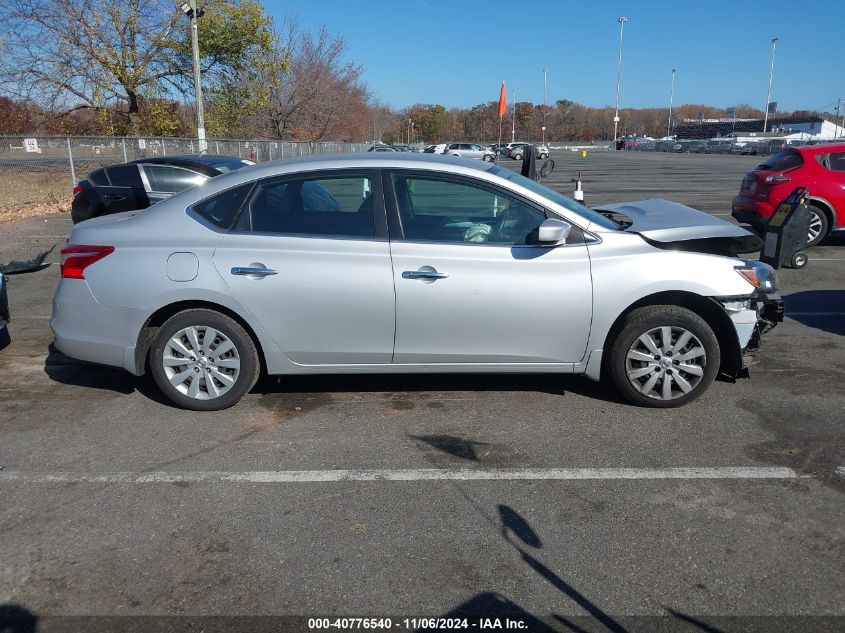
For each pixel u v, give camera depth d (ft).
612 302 14.20
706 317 15.28
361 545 10.39
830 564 9.75
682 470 12.50
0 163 67.56
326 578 9.63
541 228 13.52
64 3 86.58
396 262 14.14
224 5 98.94
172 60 97.30
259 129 139.64
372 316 14.29
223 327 14.65
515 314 14.25
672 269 14.17
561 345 14.53
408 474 12.51
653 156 192.34
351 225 14.43
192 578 9.68
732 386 16.42
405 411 15.25
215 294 14.34
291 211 14.64
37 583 9.62
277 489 12.04
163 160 35.96
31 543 10.55
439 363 14.70
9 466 12.96
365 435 14.10
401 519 11.06
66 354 15.31
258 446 13.66
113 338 14.83
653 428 14.21
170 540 10.57
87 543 10.53
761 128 298.97
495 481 12.23
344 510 11.35
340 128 162.50
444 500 11.62
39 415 15.28
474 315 14.24
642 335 14.62
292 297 14.26
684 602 9.04
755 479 12.14
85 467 12.89
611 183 82.48
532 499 11.62
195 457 13.24
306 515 11.22
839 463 12.66
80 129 102.27
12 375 17.79
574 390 16.26
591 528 10.74
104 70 93.09
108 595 9.36
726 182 82.02
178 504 11.59
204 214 14.74
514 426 14.40
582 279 14.16
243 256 14.33
